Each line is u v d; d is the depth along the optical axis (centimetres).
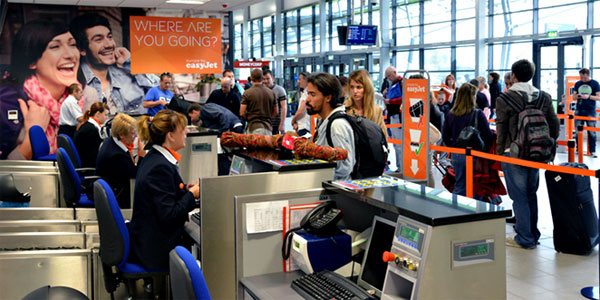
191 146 444
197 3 926
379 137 308
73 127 869
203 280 173
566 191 455
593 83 966
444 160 859
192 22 988
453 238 186
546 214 600
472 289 191
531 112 452
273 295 224
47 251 322
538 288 392
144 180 295
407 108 477
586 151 1028
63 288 213
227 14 1014
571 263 443
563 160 929
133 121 439
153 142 300
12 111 909
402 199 212
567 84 991
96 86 943
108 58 945
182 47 986
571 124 952
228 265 285
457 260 187
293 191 249
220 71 1017
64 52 923
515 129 462
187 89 995
